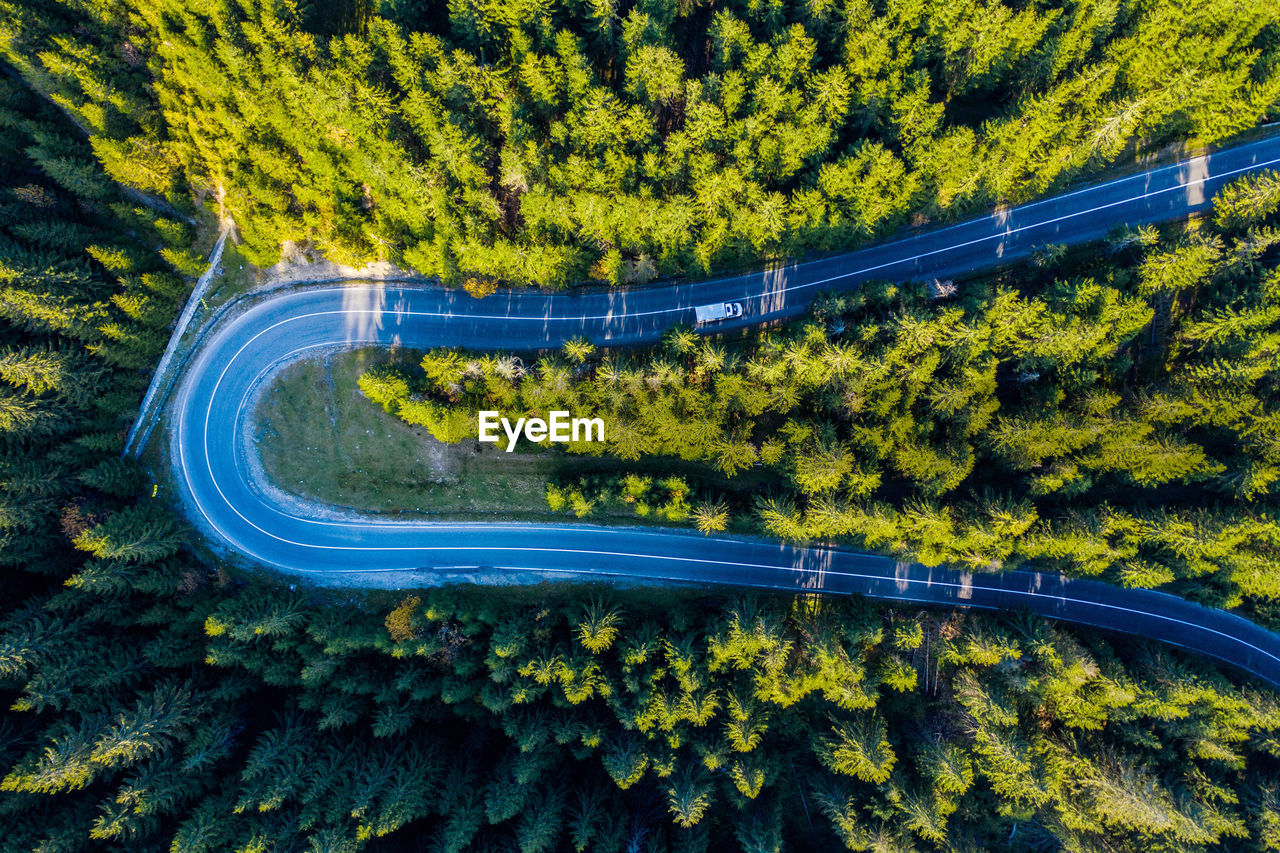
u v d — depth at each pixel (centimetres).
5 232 5566
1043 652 5856
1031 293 6144
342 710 5944
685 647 6038
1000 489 5994
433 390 6181
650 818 6306
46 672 5347
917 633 5872
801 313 6375
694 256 5747
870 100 5359
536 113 5762
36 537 5681
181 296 6309
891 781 5862
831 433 5653
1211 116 5506
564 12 5712
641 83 5409
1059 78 5609
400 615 6297
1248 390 5422
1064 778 5997
